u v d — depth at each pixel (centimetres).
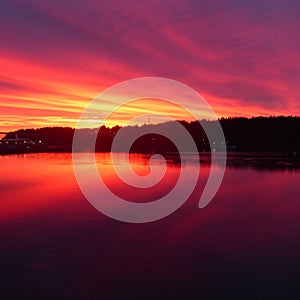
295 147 14800
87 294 1004
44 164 5894
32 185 3042
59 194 2555
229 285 1062
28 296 989
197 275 1128
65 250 1345
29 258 1258
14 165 5662
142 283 1071
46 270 1160
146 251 1340
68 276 1113
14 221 1748
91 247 1380
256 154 10481
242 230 1633
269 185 3156
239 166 5391
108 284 1066
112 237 1512
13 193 2578
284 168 4981
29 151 13450
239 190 2853
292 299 984
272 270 1167
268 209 2098
